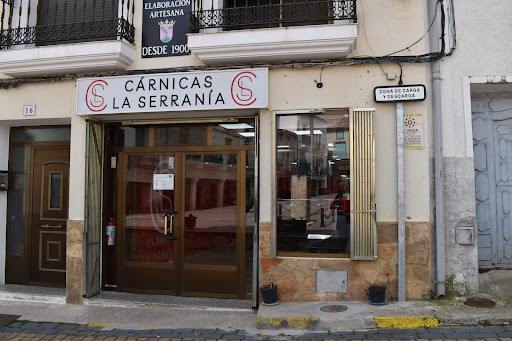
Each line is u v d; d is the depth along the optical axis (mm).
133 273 6090
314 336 4406
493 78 5133
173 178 6039
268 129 5387
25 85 6059
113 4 6102
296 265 5246
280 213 5383
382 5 5281
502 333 4234
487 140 5598
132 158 6199
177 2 5719
